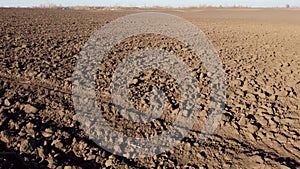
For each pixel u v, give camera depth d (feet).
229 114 18.19
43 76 21.58
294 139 15.70
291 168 12.90
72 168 12.26
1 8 93.61
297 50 40.42
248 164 13.48
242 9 185.88
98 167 12.76
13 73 21.76
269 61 32.50
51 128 14.87
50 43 33.24
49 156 12.90
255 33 59.72
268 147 14.98
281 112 18.92
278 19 104.32
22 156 12.82
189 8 195.21
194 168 13.12
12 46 29.94
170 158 13.78
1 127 14.61
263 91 22.44
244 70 27.86
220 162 13.64
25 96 18.08
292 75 26.91
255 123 17.17
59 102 17.84
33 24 49.96
